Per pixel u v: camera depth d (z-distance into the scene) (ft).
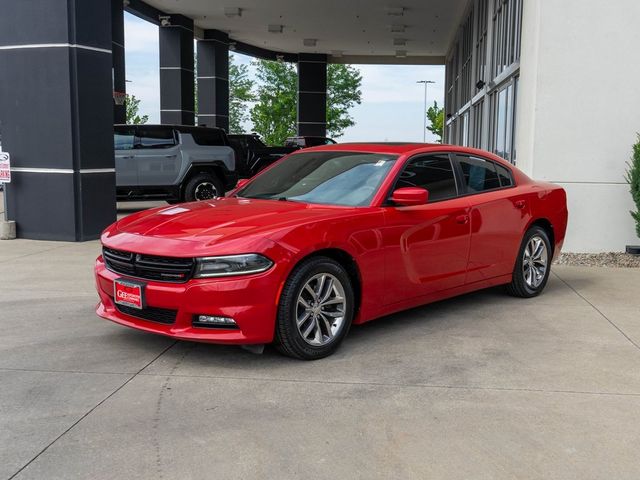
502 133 47.34
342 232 15.20
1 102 33.42
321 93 131.23
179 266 13.94
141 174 46.83
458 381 13.80
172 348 15.85
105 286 15.52
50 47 32.19
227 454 10.48
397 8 87.45
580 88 29.22
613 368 14.70
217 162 49.93
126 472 9.87
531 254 21.42
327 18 95.45
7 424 11.51
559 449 10.74
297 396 12.91
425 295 17.61
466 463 10.25
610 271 26.32
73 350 15.65
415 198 16.03
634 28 28.76
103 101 34.06
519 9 42.29
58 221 33.30
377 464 10.19
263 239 13.96
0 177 32.91
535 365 14.85
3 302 20.44
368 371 14.37
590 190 29.73
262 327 13.96
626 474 9.95
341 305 15.43
